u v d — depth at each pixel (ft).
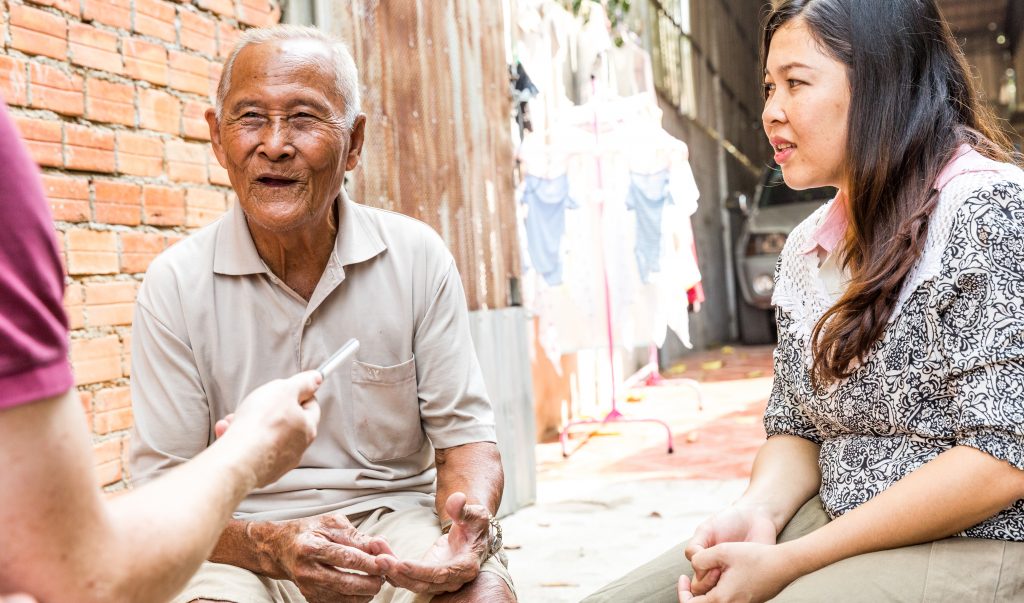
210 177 9.48
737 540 5.27
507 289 13.52
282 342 5.96
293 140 5.49
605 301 16.89
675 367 29.48
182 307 5.84
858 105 4.85
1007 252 4.36
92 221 8.11
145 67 8.67
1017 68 73.61
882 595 4.31
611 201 16.65
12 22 7.38
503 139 13.82
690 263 16.99
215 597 5.02
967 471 4.34
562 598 9.16
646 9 29.81
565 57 19.42
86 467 2.43
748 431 18.53
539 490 14.32
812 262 5.55
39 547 2.35
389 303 6.12
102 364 8.20
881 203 4.87
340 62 5.74
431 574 4.90
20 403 2.26
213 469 2.91
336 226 6.12
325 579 4.88
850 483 5.02
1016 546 4.42
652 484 14.29
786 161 5.17
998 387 4.32
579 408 22.15
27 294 2.29
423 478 6.47
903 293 4.71
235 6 9.78
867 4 4.85
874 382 4.87
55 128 7.75
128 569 2.54
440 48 12.04
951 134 4.83
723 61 44.83
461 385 6.28
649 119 17.56
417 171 11.32
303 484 5.98
